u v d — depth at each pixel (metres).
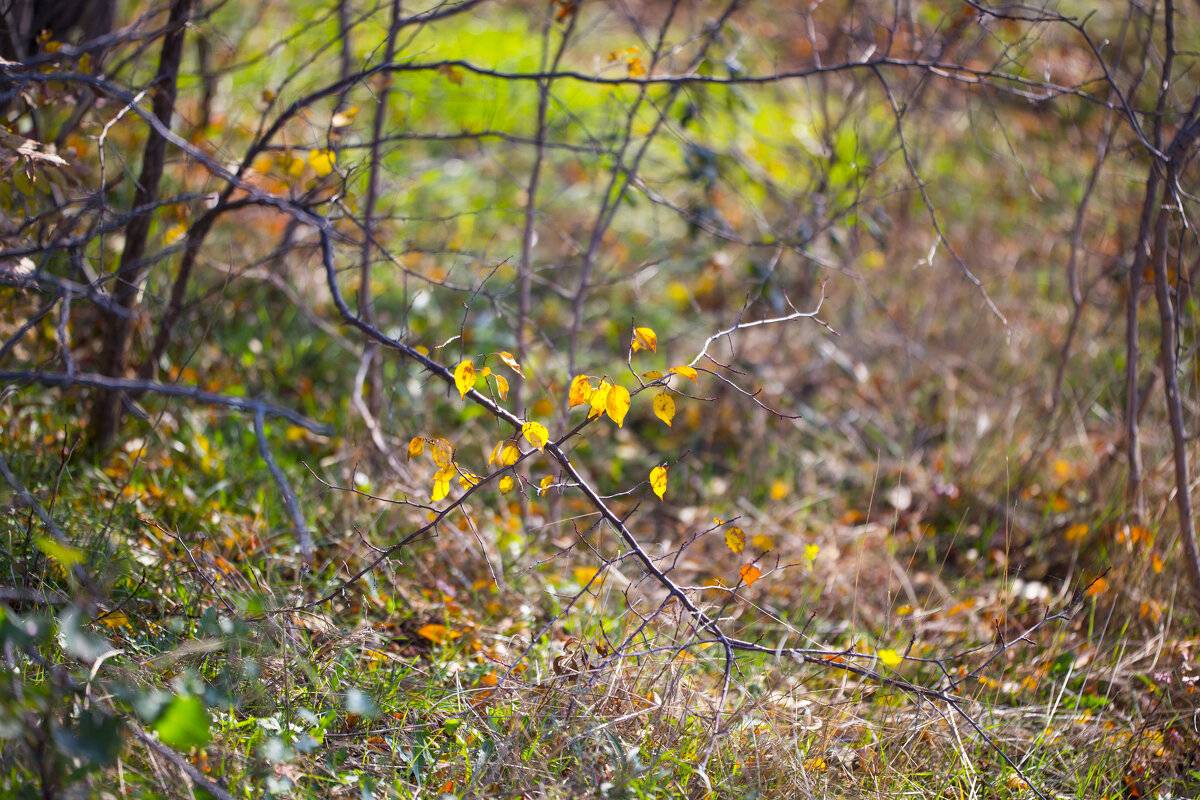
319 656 2.80
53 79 2.83
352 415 4.35
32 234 3.60
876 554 4.14
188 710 1.95
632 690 2.74
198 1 3.94
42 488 3.37
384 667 2.97
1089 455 4.35
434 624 3.35
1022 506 4.32
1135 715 3.15
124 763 2.23
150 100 3.99
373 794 2.39
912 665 3.34
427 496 3.94
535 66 8.07
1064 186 6.88
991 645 3.33
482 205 6.33
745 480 4.70
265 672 2.67
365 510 3.82
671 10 4.09
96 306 3.91
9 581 2.80
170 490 3.68
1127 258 4.92
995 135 7.04
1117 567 3.67
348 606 3.31
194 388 3.46
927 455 4.89
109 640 2.65
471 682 3.01
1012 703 3.21
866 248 6.01
